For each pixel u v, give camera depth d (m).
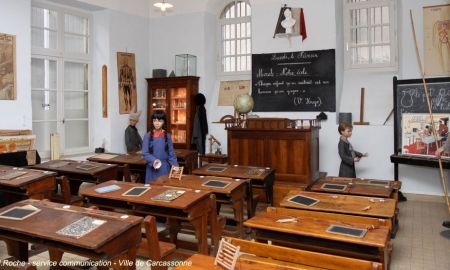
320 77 7.05
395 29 6.99
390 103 6.81
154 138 4.98
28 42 6.41
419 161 5.66
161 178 4.49
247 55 8.38
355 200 3.76
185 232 4.72
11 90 6.16
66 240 2.46
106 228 2.61
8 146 5.71
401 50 6.73
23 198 4.55
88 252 2.56
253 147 6.16
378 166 6.71
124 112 8.20
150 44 8.84
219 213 5.48
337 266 2.40
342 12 7.40
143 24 8.71
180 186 4.16
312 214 3.37
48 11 7.20
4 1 6.06
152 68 8.85
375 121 6.81
